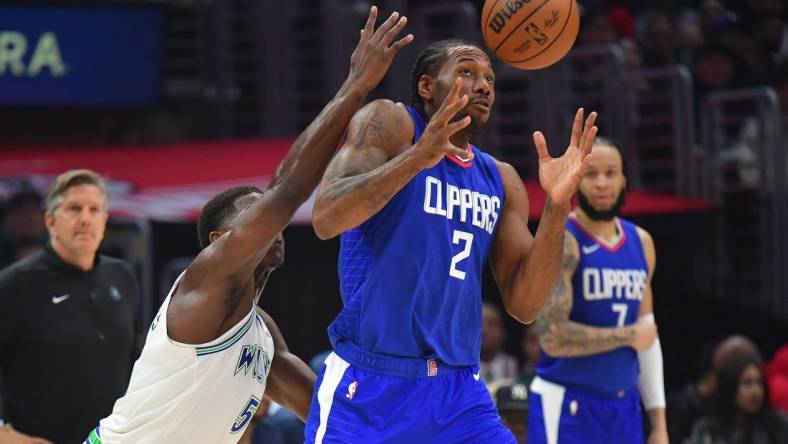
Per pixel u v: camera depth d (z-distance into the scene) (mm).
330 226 7199
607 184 11383
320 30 25203
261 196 8180
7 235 17531
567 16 8281
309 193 7629
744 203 21844
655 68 24859
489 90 7844
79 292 10594
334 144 7652
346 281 7957
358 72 7684
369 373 7812
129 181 20531
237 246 7562
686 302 21047
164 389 8055
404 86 22359
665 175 22594
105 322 10633
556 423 11570
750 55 25562
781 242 21203
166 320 7945
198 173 21203
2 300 10367
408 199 7777
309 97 25016
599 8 26859
